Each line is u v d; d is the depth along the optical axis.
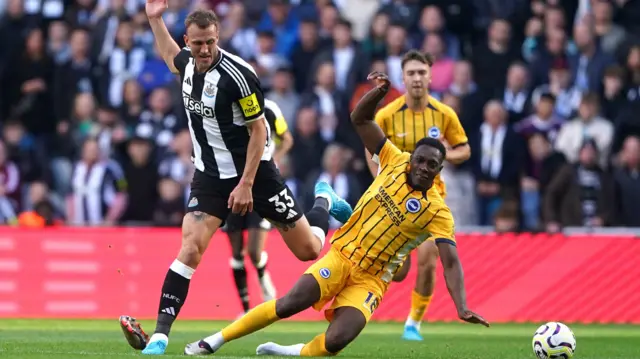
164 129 58.47
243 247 38.91
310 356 24.66
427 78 33.81
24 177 58.38
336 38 59.69
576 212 52.72
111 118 59.19
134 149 55.94
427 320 47.06
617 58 59.31
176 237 47.59
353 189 53.81
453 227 24.53
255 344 31.84
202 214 25.16
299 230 27.02
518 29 61.19
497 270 48.28
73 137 59.28
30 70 61.28
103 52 61.91
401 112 34.22
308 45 60.66
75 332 35.69
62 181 58.81
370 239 24.78
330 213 29.30
